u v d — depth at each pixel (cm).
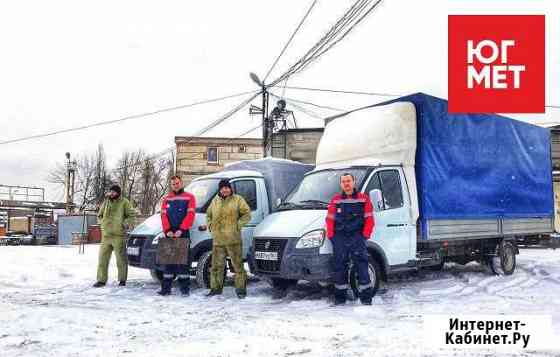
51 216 4609
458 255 1039
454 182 962
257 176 1020
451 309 709
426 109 920
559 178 2402
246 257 960
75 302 785
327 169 920
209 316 659
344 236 744
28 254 1600
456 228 961
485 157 1040
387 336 542
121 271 972
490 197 1041
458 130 984
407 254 866
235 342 518
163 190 5606
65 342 518
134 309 718
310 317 651
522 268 1221
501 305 743
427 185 905
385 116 931
